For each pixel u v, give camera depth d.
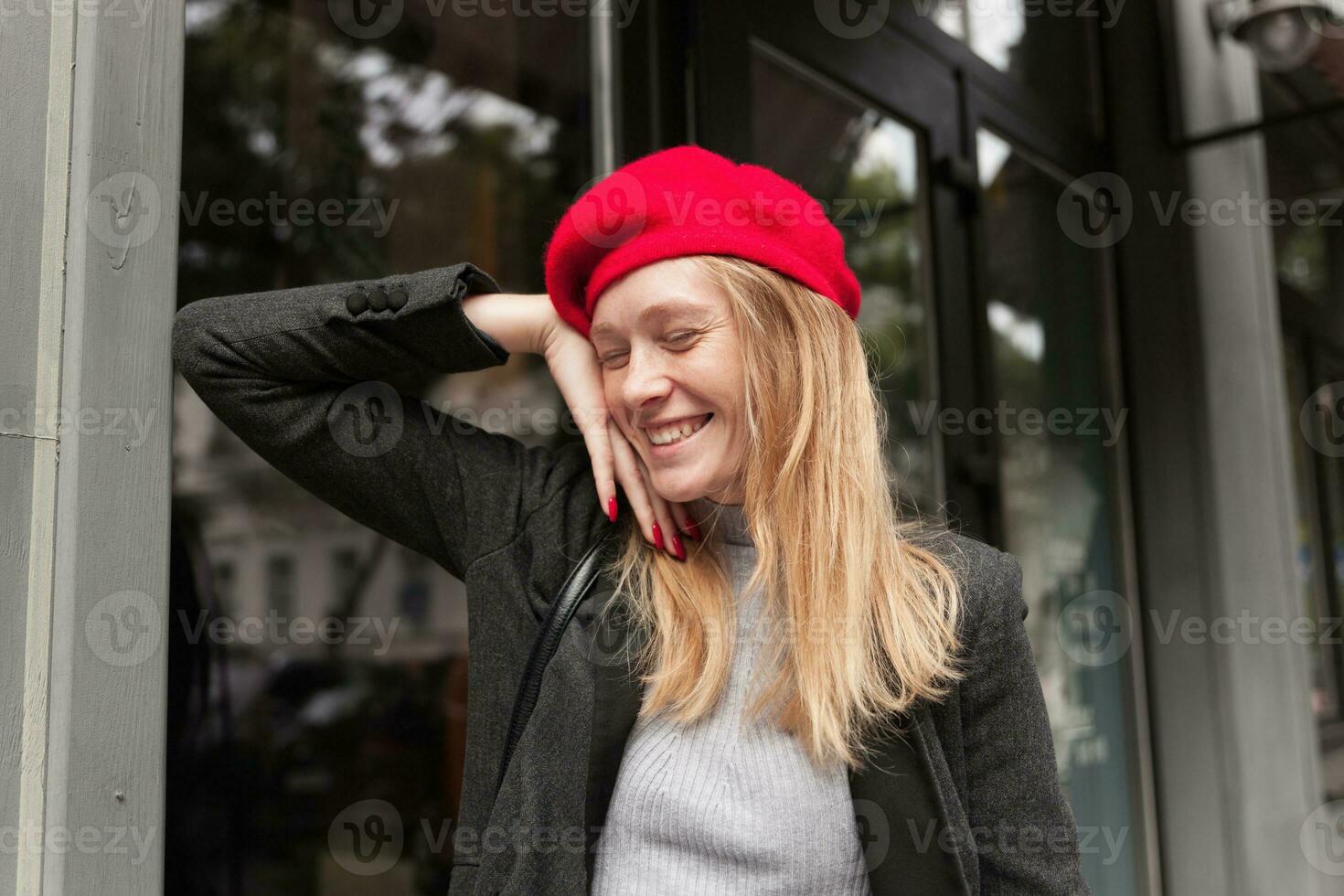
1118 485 3.05
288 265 1.46
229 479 1.34
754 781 0.97
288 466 1.01
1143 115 3.10
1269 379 3.27
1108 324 3.05
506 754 0.96
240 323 0.99
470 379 1.63
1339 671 3.48
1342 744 3.43
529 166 1.77
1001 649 1.04
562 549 1.02
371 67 1.57
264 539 1.37
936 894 0.98
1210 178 3.19
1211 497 3.05
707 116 1.92
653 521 1.03
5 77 0.97
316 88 1.50
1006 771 1.04
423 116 1.63
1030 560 2.65
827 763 0.99
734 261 0.99
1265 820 3.05
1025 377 2.71
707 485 1.00
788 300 1.01
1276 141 3.28
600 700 0.98
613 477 1.04
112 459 1.01
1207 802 2.96
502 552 1.01
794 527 1.01
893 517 1.11
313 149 1.49
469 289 1.08
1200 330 3.13
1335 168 3.36
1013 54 2.75
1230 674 3.01
